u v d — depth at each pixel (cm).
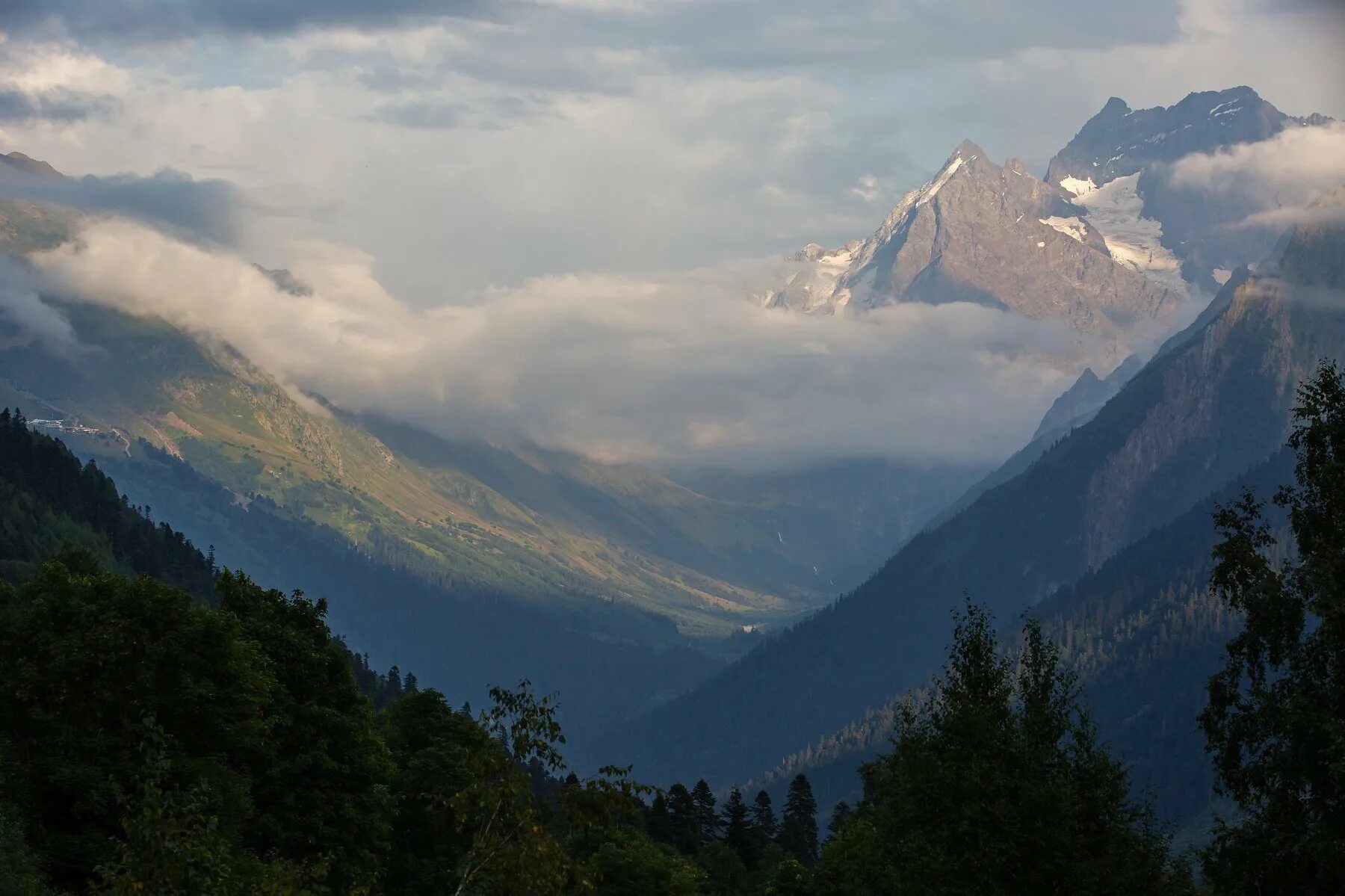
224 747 8506
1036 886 6612
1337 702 5700
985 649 7881
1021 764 6981
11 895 6406
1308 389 6181
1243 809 6125
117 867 4247
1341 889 5534
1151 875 6825
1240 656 6178
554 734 4731
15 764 7681
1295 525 6194
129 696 8219
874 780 8381
